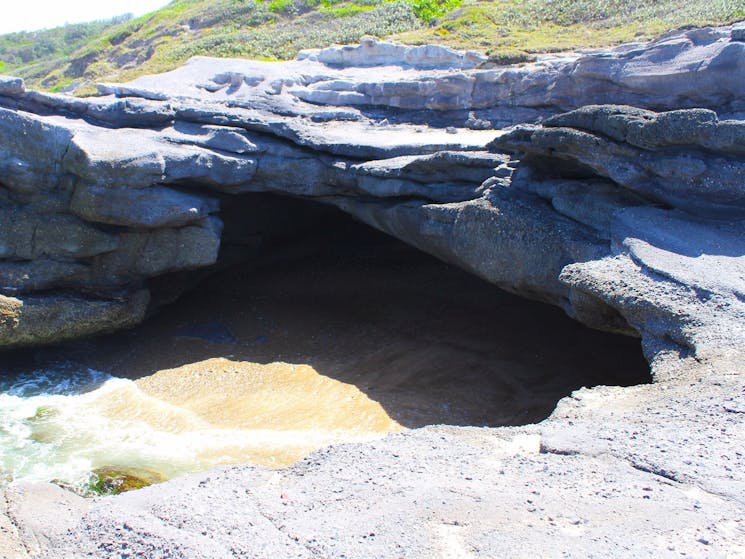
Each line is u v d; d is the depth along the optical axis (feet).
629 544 20.77
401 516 22.89
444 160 51.16
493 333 58.54
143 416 50.80
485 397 50.96
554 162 47.26
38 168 54.39
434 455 27.12
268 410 50.47
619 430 27.43
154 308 64.80
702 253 37.96
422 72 74.69
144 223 55.57
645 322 35.76
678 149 40.70
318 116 66.28
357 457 27.37
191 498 24.89
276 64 78.74
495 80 65.46
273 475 26.96
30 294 56.44
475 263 48.26
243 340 61.21
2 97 58.49
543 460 26.07
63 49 185.37
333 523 22.85
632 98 56.54
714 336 32.45
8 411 51.70
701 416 27.53
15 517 28.84
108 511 24.84
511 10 89.56
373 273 70.95
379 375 54.44
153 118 60.44
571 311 43.16
